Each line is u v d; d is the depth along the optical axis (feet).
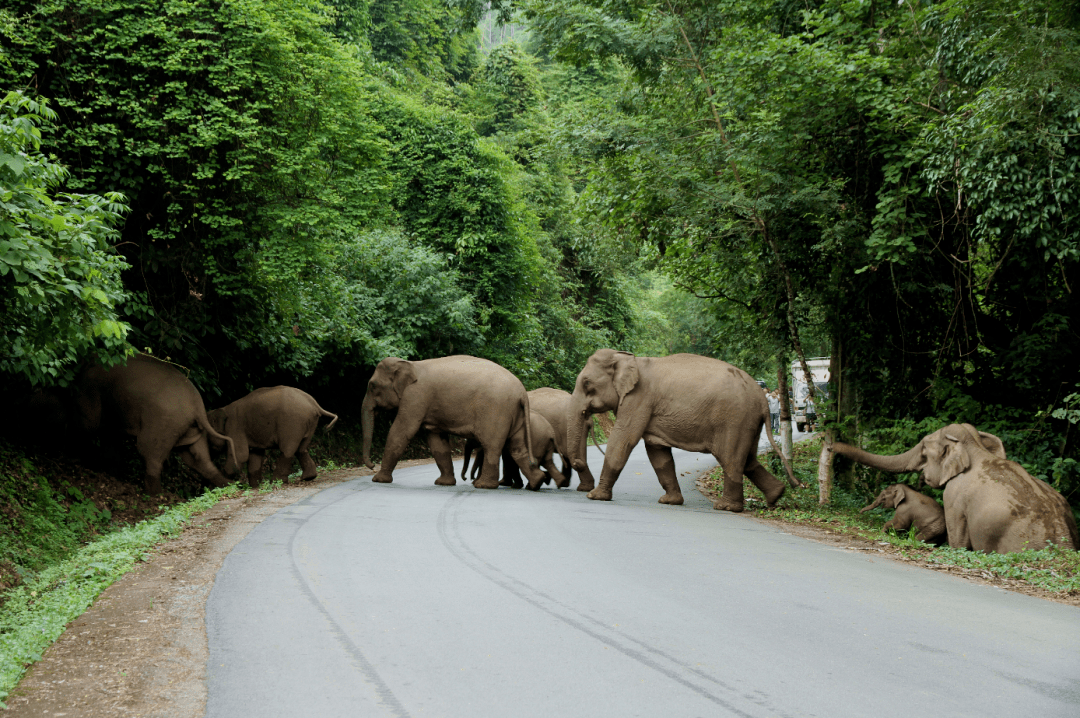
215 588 20.21
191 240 43.37
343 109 45.78
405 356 71.15
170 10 39.42
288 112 43.32
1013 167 32.55
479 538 28.02
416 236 90.84
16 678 13.79
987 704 13.44
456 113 97.60
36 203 23.59
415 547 25.93
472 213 90.89
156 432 40.27
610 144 47.11
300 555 24.25
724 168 46.03
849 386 53.11
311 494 40.37
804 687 14.07
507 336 95.30
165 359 43.27
